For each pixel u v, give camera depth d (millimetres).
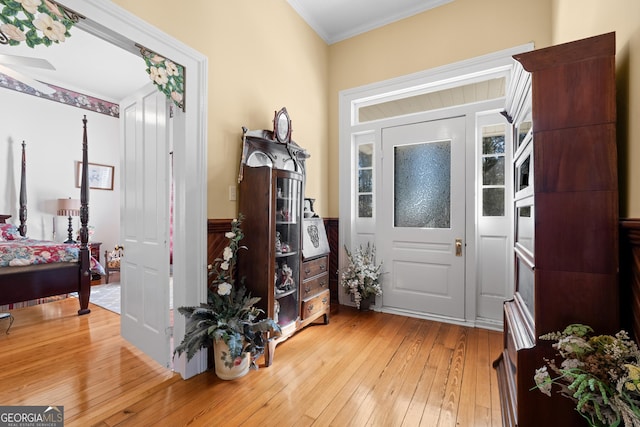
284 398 1747
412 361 2189
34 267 2949
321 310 2832
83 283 3225
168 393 1792
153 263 2176
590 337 1198
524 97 1652
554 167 1324
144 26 1719
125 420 1552
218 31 2230
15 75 2807
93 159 4941
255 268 2262
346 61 3602
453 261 3014
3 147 4047
